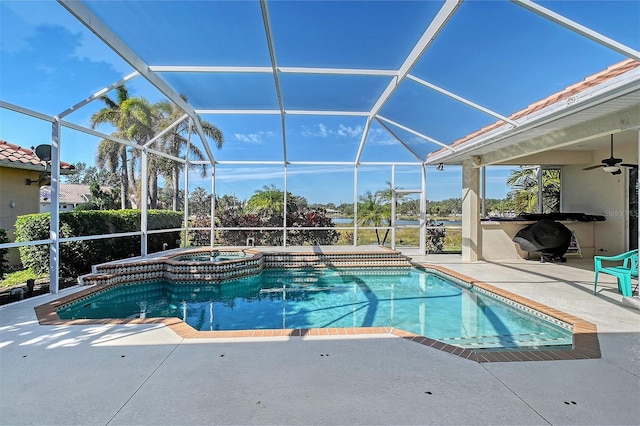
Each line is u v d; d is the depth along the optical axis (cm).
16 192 650
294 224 1246
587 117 527
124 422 222
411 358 321
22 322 420
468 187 991
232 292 771
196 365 304
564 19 365
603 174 993
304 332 389
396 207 1211
